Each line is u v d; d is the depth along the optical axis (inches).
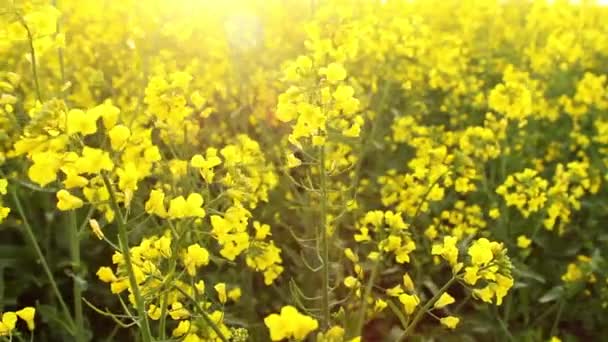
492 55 101.3
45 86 61.1
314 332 42.1
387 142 70.3
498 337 53.4
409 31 64.1
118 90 70.2
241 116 66.4
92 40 76.8
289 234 56.8
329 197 48.6
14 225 52.5
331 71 38.0
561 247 58.1
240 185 37.9
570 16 105.7
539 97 70.4
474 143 57.1
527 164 67.1
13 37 38.4
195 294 36.8
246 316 50.6
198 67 73.0
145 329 33.9
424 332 53.6
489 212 56.2
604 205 60.1
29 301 53.0
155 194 33.8
